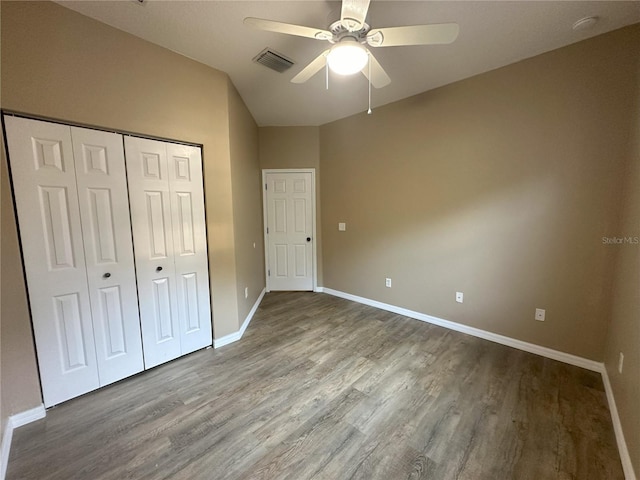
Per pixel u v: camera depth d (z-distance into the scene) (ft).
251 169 12.37
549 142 7.69
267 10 5.84
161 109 7.25
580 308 7.55
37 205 5.71
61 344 6.17
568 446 5.15
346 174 13.12
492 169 8.75
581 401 6.31
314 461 4.89
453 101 9.40
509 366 7.73
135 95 6.77
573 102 7.26
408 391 6.74
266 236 14.92
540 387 6.81
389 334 9.84
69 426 5.66
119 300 6.97
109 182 6.61
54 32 5.61
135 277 7.20
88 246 6.41
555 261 7.86
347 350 8.75
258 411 6.11
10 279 5.46
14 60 5.25
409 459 4.92
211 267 8.73
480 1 5.61
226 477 4.60
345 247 13.61
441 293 10.37
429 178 10.26
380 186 11.83
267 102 11.02
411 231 11.00
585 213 7.31
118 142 6.68
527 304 8.43
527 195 8.16
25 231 5.61
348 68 5.46
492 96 8.57
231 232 9.12
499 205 8.71
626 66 6.53
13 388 5.55
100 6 5.67
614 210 6.90
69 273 6.19
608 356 6.89
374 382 7.11
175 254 7.93
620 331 6.04
